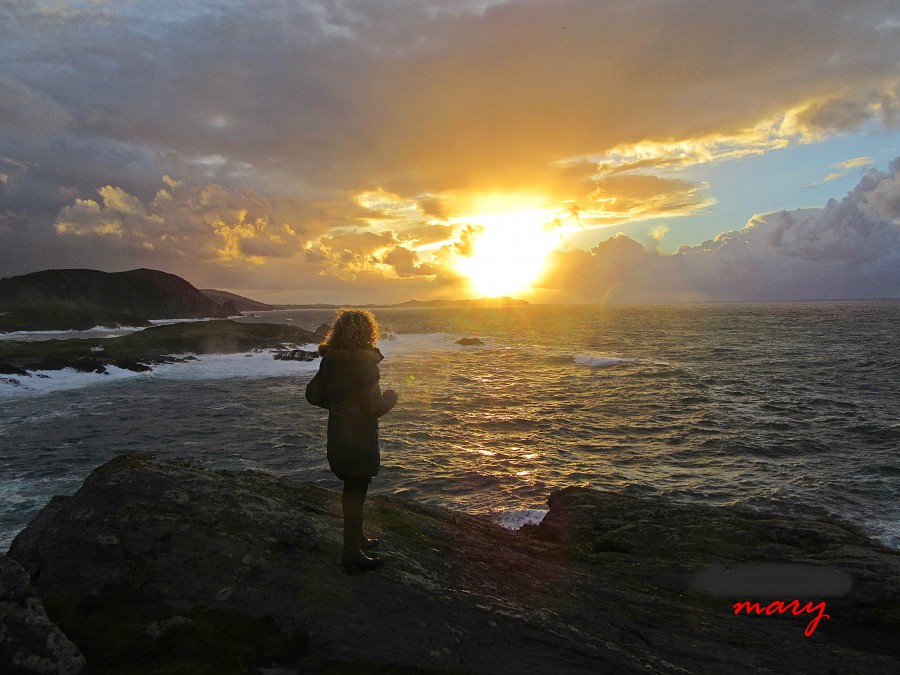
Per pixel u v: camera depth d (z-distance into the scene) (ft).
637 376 130.41
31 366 131.03
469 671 11.21
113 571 13.06
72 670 10.14
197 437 73.56
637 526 25.18
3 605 10.59
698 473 56.85
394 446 68.23
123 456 17.97
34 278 563.48
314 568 14.01
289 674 10.73
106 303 580.71
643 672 12.08
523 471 57.62
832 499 47.91
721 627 15.60
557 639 12.82
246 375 142.00
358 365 12.91
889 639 15.64
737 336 252.01
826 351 176.96
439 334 301.63
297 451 66.23
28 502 47.01
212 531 14.69
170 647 11.13
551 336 281.54
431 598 13.57
